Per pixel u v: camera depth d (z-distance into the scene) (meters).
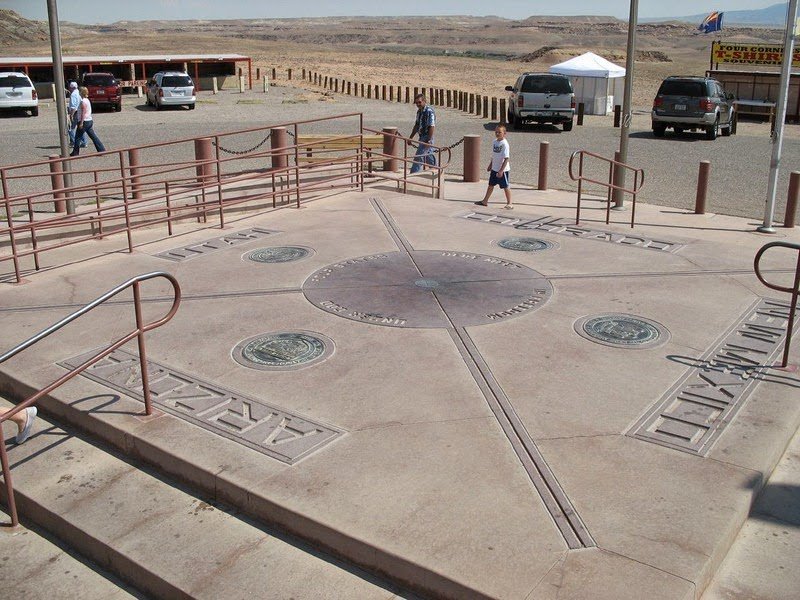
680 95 24.30
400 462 5.16
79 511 4.94
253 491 4.83
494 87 46.75
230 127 25.53
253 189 13.51
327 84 45.72
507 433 5.54
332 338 7.26
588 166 18.78
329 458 5.22
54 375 6.49
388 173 15.77
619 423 5.68
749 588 4.23
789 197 12.02
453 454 5.26
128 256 10.11
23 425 5.71
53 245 10.04
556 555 4.20
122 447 5.63
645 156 20.58
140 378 6.45
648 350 6.97
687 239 10.92
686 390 6.20
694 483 4.91
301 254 10.02
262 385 6.31
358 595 4.18
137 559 4.48
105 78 31.45
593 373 6.51
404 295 8.42
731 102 25.92
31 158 18.72
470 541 4.33
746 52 32.62
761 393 6.14
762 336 7.30
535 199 14.13
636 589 3.92
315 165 13.00
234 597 4.17
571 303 8.19
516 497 4.76
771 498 5.05
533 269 9.38
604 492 4.81
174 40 127.56
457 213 12.48
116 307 8.12
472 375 6.48
